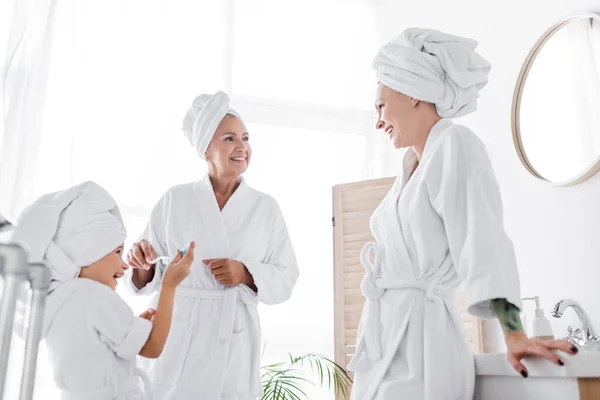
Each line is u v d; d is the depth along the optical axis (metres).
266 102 3.07
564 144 2.14
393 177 2.69
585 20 2.13
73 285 1.28
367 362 1.19
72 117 2.69
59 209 1.32
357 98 3.24
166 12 2.99
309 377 2.80
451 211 1.13
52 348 1.25
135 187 2.77
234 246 1.75
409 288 1.17
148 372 1.58
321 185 3.06
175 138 2.87
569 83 2.16
